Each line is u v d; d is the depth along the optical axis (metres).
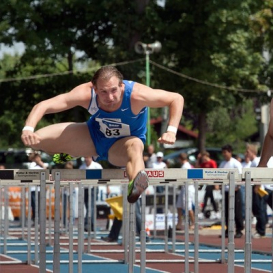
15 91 58.28
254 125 98.69
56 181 13.52
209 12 53.53
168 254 25.08
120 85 12.76
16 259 23.84
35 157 33.34
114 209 28.25
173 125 12.76
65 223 32.41
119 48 53.22
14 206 41.31
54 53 53.97
